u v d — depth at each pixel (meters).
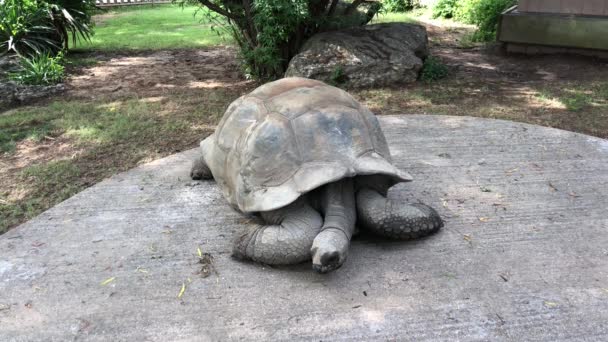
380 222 2.55
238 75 6.84
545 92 5.71
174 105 5.44
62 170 3.81
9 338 2.15
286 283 2.43
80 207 3.22
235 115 2.89
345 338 2.08
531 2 7.45
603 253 2.63
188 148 4.22
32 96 5.77
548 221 2.95
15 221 3.15
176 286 2.44
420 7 12.56
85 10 8.85
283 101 2.70
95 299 2.37
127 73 7.02
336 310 2.24
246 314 2.24
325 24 6.75
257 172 2.51
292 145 2.49
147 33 10.44
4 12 7.24
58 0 8.17
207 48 8.80
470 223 2.93
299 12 5.83
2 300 2.38
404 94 5.72
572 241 2.75
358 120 2.65
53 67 6.49
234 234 2.88
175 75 6.88
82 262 2.65
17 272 2.58
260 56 6.14
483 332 2.10
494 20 8.97
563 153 3.92
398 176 2.54
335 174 2.37
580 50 7.36
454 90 5.90
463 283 2.41
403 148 4.05
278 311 2.25
